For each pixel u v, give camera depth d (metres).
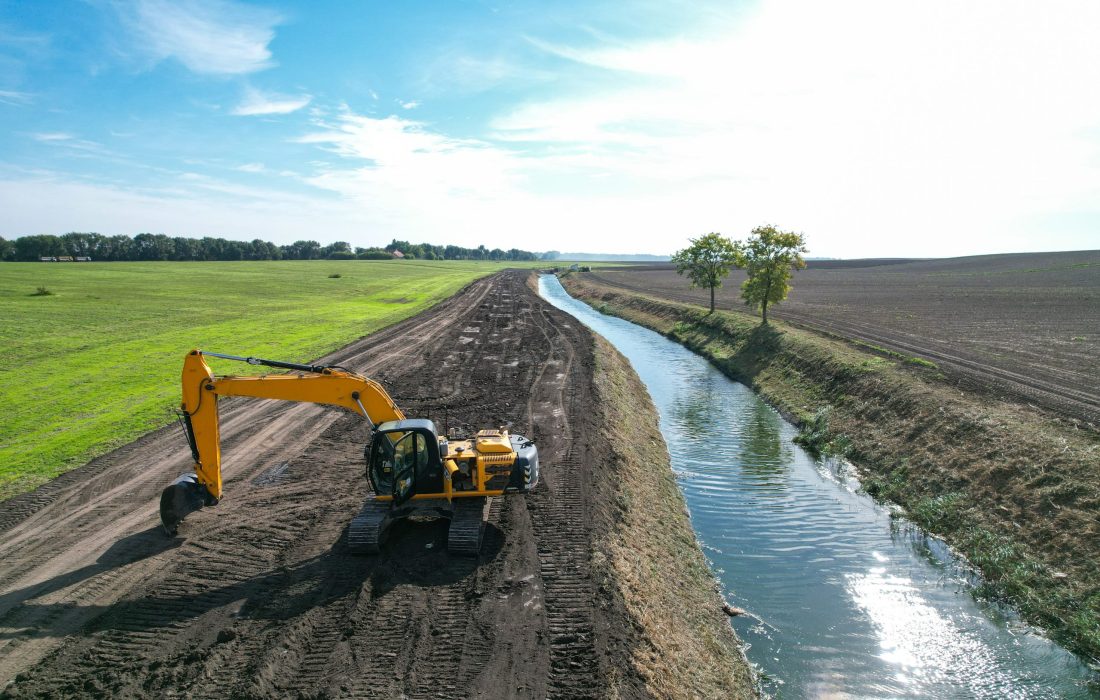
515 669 8.45
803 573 13.11
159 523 12.66
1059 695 9.53
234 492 14.36
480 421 20.23
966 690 9.67
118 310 41.81
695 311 48.56
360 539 11.19
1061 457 14.64
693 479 18.23
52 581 10.52
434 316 47.38
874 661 10.34
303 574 10.88
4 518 12.80
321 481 15.01
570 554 11.57
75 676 8.23
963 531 14.33
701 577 12.66
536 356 31.67
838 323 37.91
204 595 10.20
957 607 11.88
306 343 32.88
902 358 25.64
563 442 17.91
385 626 9.41
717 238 47.44
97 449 16.62
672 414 25.09
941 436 18.02
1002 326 35.41
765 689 9.62
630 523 13.44
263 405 21.69
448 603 10.04
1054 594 11.55
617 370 29.77
